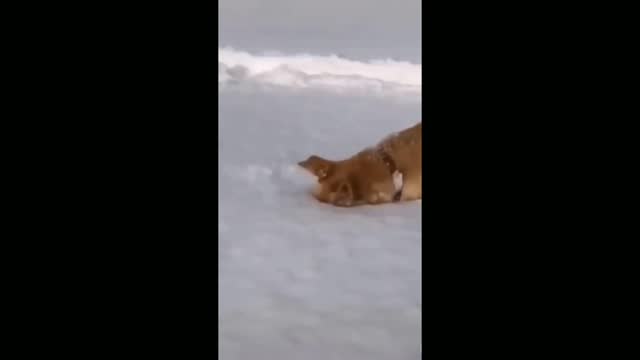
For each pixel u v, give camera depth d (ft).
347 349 5.93
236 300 6.91
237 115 17.11
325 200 10.22
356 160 10.23
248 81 22.99
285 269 7.76
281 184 11.27
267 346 5.98
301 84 22.58
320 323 6.44
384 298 7.01
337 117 17.11
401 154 10.23
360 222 9.43
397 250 8.40
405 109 18.44
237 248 8.36
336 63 26.17
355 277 7.56
